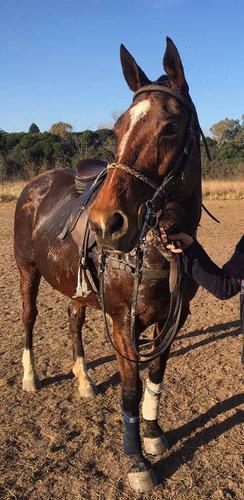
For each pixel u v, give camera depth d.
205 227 13.88
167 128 2.38
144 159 2.36
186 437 3.52
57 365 4.73
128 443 3.01
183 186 2.54
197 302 6.78
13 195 22.31
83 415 3.84
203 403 3.96
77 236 3.13
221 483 3.03
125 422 2.98
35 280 4.21
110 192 2.29
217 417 3.75
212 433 3.55
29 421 3.75
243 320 2.94
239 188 22.61
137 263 2.67
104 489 2.99
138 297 2.77
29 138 37.53
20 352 5.05
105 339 5.38
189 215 2.81
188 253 2.77
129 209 2.29
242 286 2.83
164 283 2.78
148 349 4.91
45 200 3.95
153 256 2.69
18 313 6.36
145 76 2.68
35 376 4.28
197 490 2.96
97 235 2.31
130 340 2.84
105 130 26.52
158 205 2.44
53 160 32.16
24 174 30.17
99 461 3.27
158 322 3.17
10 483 3.04
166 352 3.22
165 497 2.91
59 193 3.86
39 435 3.56
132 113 2.42
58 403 4.02
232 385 4.25
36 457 3.30
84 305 3.87
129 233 2.31
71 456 3.31
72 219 3.28
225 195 21.91
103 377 4.48
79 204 3.30
